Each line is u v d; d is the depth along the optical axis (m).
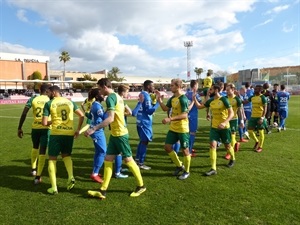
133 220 3.69
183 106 5.36
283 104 11.13
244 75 55.75
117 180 5.37
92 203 4.28
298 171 5.72
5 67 71.38
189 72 59.72
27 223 3.66
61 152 4.91
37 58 78.25
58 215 3.88
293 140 9.09
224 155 7.25
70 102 4.95
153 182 5.21
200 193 4.59
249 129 7.75
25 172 5.96
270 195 4.45
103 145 5.37
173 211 3.93
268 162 6.46
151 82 6.23
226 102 5.68
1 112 23.11
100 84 4.43
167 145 5.55
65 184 5.18
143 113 6.09
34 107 5.51
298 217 3.70
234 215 3.77
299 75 56.31
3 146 8.71
